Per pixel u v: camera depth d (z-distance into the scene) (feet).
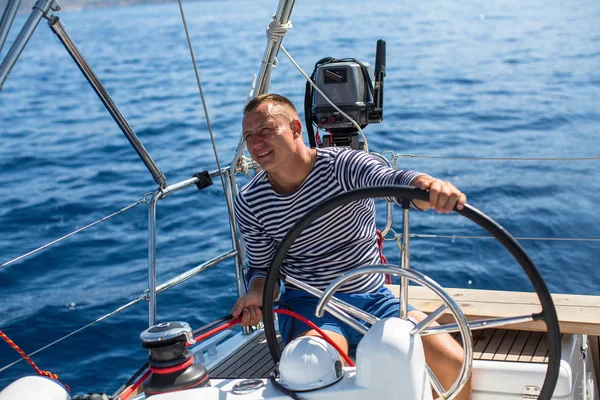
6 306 17.70
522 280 18.34
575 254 19.65
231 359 8.40
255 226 7.37
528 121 37.55
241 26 104.68
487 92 46.24
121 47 88.28
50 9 6.81
